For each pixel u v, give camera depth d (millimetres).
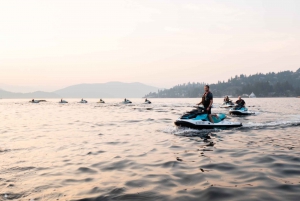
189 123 13164
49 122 17953
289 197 3992
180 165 6148
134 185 4727
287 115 22578
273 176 5133
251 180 4902
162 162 6484
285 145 8586
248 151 7668
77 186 4695
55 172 5641
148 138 10531
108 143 9398
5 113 28781
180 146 8672
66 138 10656
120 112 29328
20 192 4379
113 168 5969
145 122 17453
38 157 7129
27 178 5195
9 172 5633
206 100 13422
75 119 20281
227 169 5723
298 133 11578
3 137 11000
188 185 4684
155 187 4602
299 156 6836
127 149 8250
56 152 7816
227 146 8547
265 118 19516
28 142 9688
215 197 4059
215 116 13617
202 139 10125
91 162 6547
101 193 4312
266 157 6805
